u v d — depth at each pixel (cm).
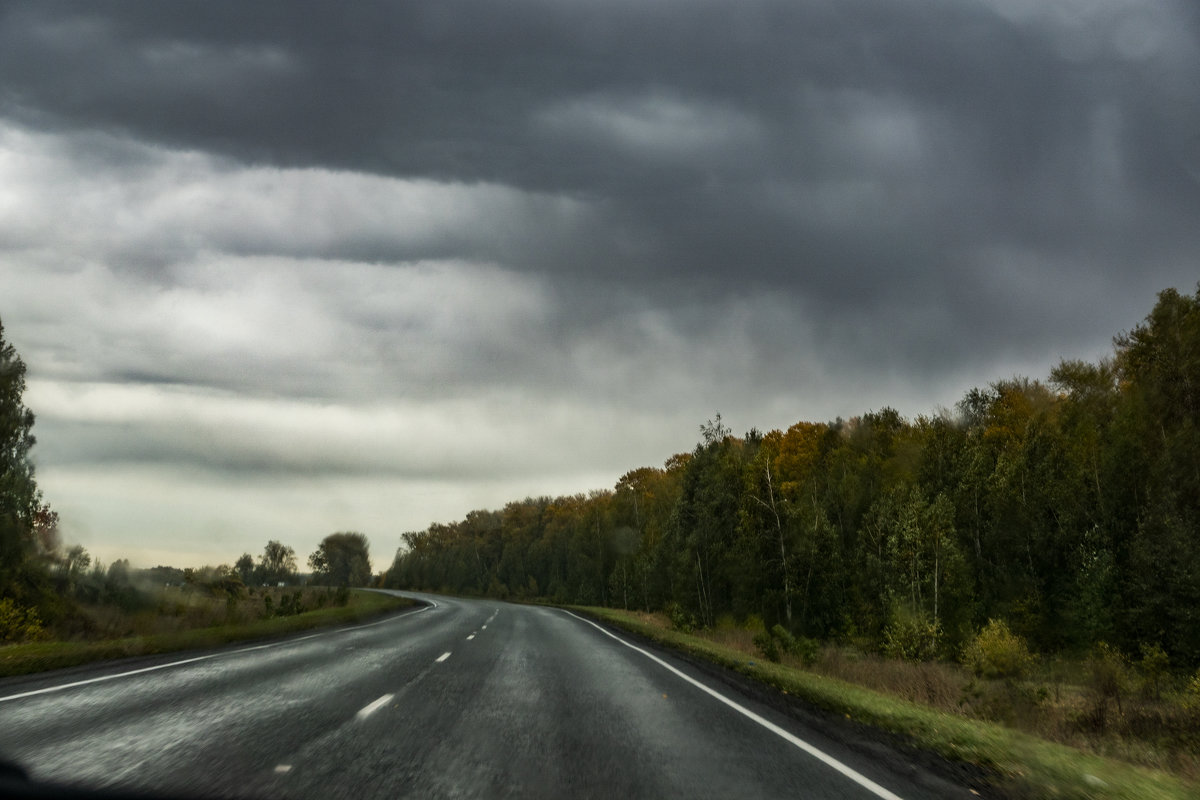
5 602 2245
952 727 993
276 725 888
